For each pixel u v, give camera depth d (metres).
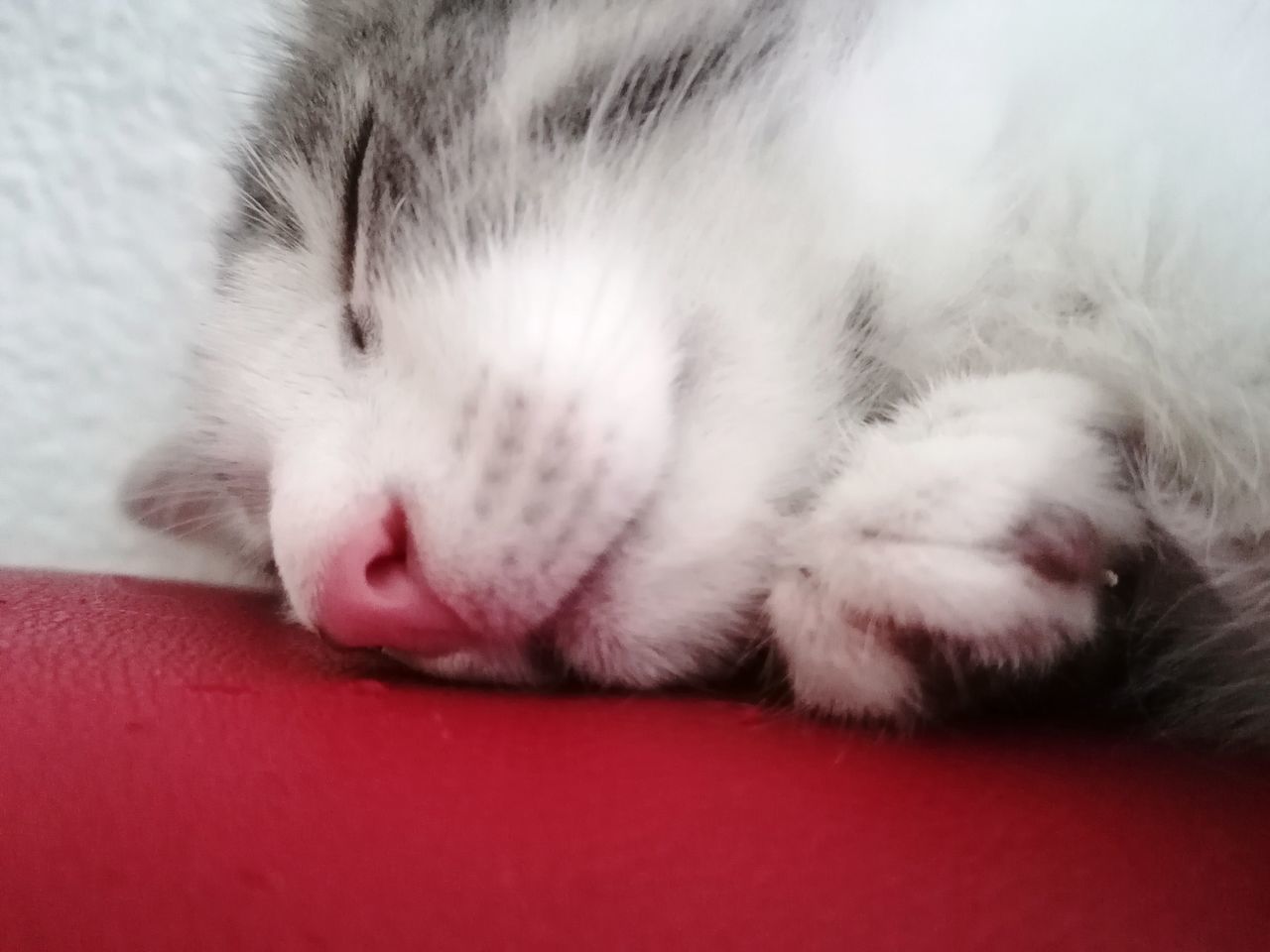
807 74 0.11
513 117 0.12
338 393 0.11
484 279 0.11
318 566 0.10
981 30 0.11
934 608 0.09
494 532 0.10
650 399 0.10
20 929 0.06
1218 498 0.09
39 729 0.08
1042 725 0.09
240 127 0.15
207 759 0.08
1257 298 0.09
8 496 0.20
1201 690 0.09
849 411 0.11
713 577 0.10
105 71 0.20
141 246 0.20
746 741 0.08
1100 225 0.10
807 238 0.11
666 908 0.06
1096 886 0.06
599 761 0.08
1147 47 0.10
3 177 0.20
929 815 0.07
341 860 0.07
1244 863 0.07
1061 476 0.09
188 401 0.15
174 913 0.06
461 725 0.09
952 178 0.11
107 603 0.13
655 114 0.11
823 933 0.06
